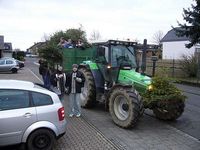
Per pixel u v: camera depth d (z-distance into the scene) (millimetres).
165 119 5809
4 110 3717
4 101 3756
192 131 5234
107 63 6062
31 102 3859
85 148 4172
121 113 5301
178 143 4570
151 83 5379
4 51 36375
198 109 7137
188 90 10906
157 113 5855
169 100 5383
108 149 4168
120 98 5293
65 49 8852
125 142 4500
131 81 5609
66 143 4352
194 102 8109
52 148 3965
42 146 3859
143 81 5469
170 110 5598
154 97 5215
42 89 4043
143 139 4684
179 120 5961
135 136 4812
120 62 5988
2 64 18109
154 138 4750
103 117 5934
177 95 5410
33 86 4078
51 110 3918
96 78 6379
